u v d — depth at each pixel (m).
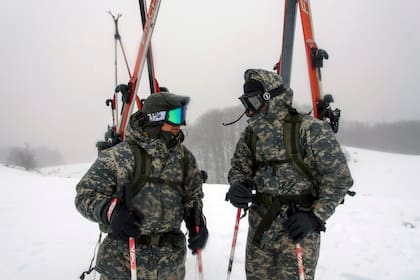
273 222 2.27
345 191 2.14
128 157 2.04
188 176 2.31
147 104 2.13
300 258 2.09
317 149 2.14
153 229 2.07
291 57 3.61
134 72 3.88
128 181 1.98
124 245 2.06
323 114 2.81
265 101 2.29
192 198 2.31
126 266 2.06
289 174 2.23
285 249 2.25
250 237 2.45
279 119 2.30
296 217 2.07
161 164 2.10
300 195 2.24
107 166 1.99
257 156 2.40
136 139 2.11
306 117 2.29
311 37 3.08
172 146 2.18
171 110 2.07
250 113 2.42
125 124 3.74
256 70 2.35
